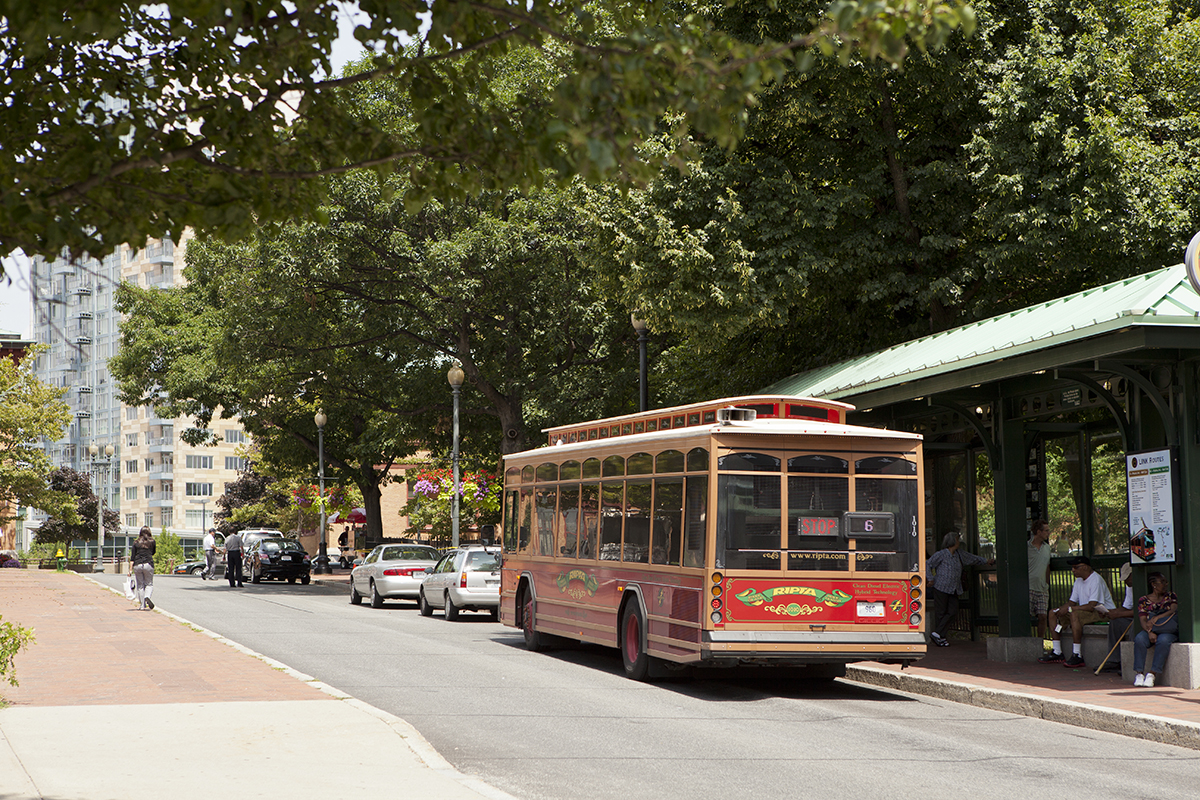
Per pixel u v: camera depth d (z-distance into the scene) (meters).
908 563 14.33
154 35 6.71
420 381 41.59
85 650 17.45
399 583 30.84
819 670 16.22
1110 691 13.41
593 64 5.40
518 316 36.38
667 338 35.59
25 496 55.56
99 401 120.62
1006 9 23.22
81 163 5.85
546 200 33.47
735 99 5.38
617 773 9.26
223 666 15.35
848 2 4.90
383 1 5.81
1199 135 23.12
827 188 24.38
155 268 113.62
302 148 6.97
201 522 116.25
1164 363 14.05
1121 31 22.95
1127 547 16.77
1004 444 17.28
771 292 22.69
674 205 22.73
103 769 8.63
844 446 14.32
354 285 37.91
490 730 11.34
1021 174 21.52
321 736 10.09
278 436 56.19
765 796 8.46
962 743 11.00
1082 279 24.19
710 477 13.96
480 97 7.01
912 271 24.73
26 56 6.38
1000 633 17.17
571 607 18.06
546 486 19.52
